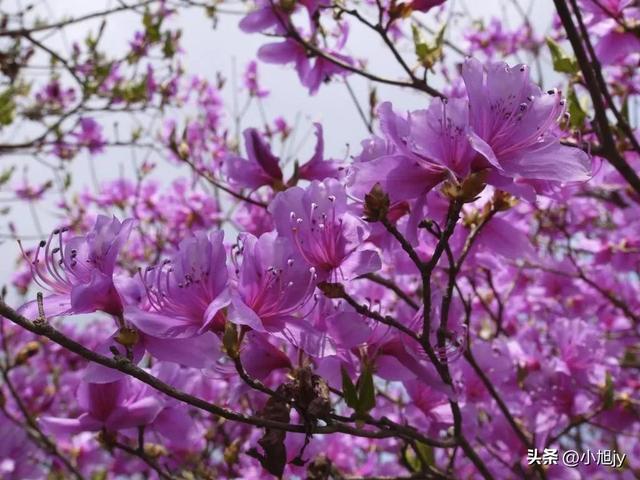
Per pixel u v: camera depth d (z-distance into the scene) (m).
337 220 0.39
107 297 0.37
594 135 0.52
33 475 0.57
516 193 0.37
